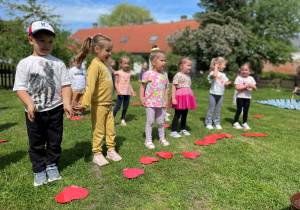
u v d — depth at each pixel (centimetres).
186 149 349
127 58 480
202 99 946
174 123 411
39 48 229
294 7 1916
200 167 287
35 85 226
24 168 264
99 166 281
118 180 248
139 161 297
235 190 237
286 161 315
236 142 388
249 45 1858
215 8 1916
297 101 938
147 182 247
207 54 1725
